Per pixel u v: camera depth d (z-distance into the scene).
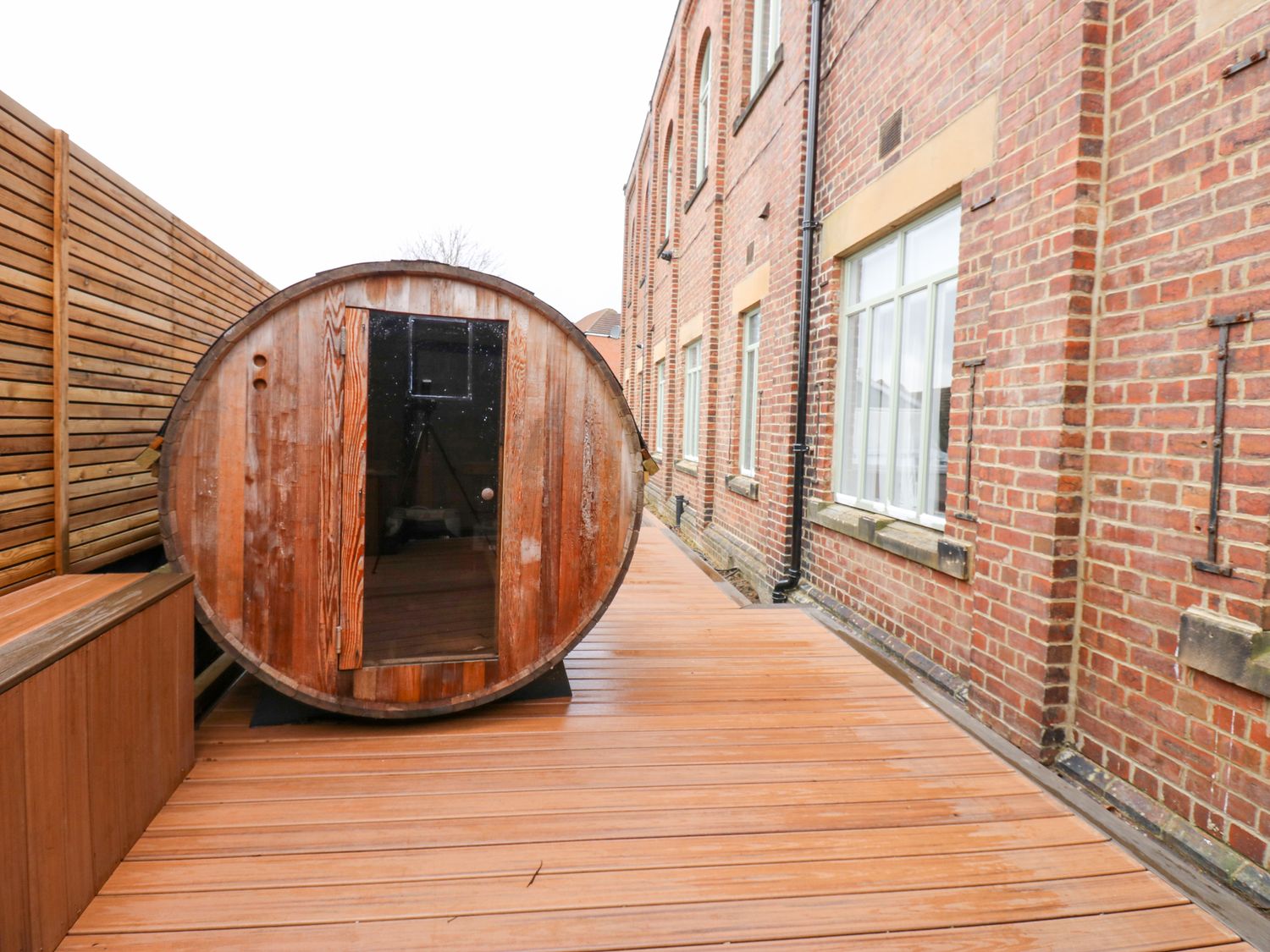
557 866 1.90
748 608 4.61
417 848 1.96
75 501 2.56
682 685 3.23
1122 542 2.48
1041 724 2.68
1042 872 1.95
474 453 3.47
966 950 1.65
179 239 3.47
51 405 2.42
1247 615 2.03
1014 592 2.86
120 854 1.85
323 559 2.57
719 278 8.11
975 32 3.28
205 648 3.40
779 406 5.73
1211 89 2.15
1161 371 2.33
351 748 2.55
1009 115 2.97
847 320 4.95
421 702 2.71
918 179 3.78
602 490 2.88
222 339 2.40
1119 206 2.51
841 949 1.64
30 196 2.30
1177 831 2.18
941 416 3.83
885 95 4.21
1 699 1.38
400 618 3.13
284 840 1.97
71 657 1.62
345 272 2.51
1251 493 2.02
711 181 8.21
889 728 2.84
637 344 15.34
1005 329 2.96
